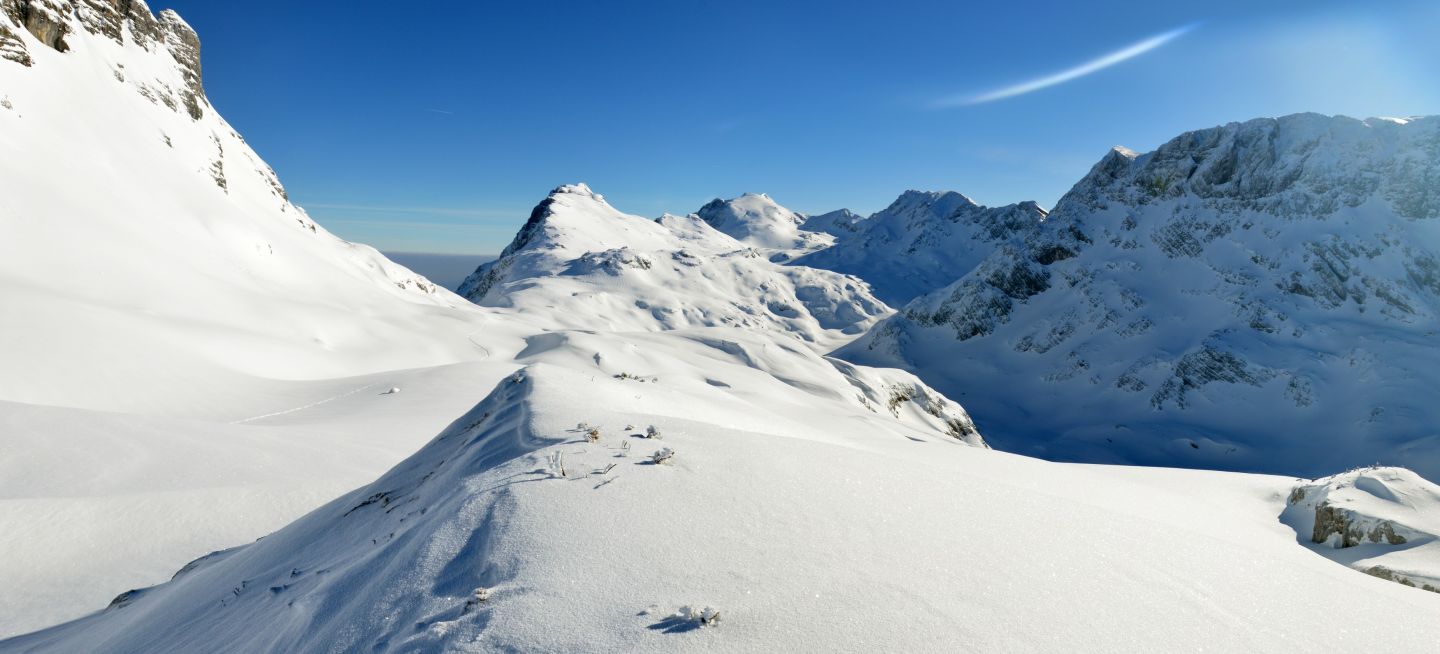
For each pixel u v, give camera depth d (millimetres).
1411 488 15289
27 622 13719
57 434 21766
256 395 41219
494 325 100688
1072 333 151750
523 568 4672
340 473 22172
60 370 34500
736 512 5609
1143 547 5832
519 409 9602
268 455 22984
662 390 17375
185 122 102750
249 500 18938
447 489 7273
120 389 35656
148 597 11383
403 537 6137
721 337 76625
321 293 85438
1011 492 7008
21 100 69000
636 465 6699
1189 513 15484
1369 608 5266
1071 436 113688
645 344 67438
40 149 65312
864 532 5383
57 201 59344
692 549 4926
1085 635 4145
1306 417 103125
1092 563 5281
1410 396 97125
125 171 74438
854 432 31266
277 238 94000
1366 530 14336
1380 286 125938
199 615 7957
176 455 21828
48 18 81375
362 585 5395
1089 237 181000
